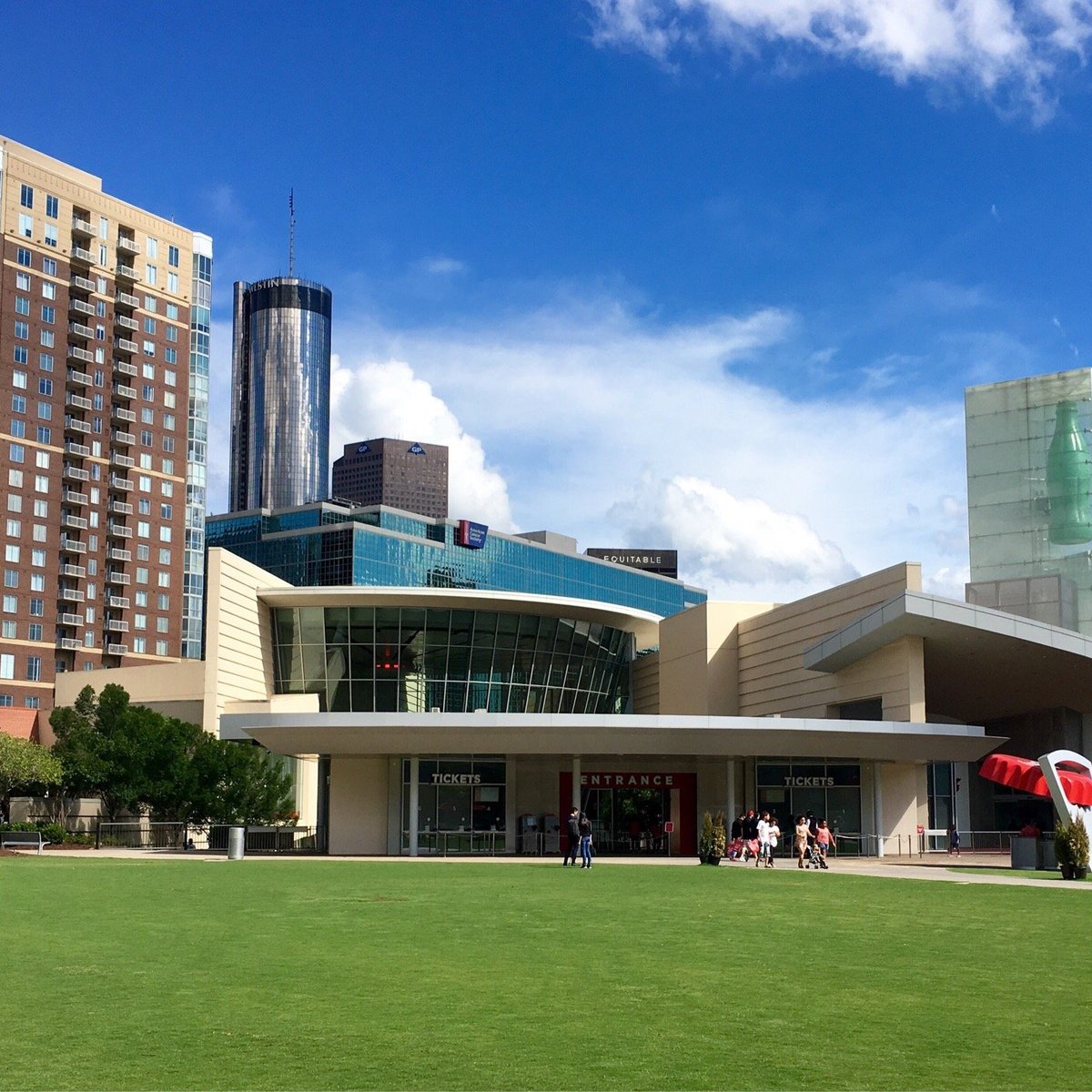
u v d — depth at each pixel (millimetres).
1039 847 42938
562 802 59531
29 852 57812
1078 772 42250
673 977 15898
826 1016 13320
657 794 60500
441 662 79188
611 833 59906
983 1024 12953
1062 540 90688
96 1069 10922
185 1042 12000
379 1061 11234
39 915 23672
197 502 142375
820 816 59312
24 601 122688
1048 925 22469
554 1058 11352
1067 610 85250
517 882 33938
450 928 21469
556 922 22641
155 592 134875
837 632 59312
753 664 73562
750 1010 13664
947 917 23828
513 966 16781
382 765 58656
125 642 131750
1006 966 16953
